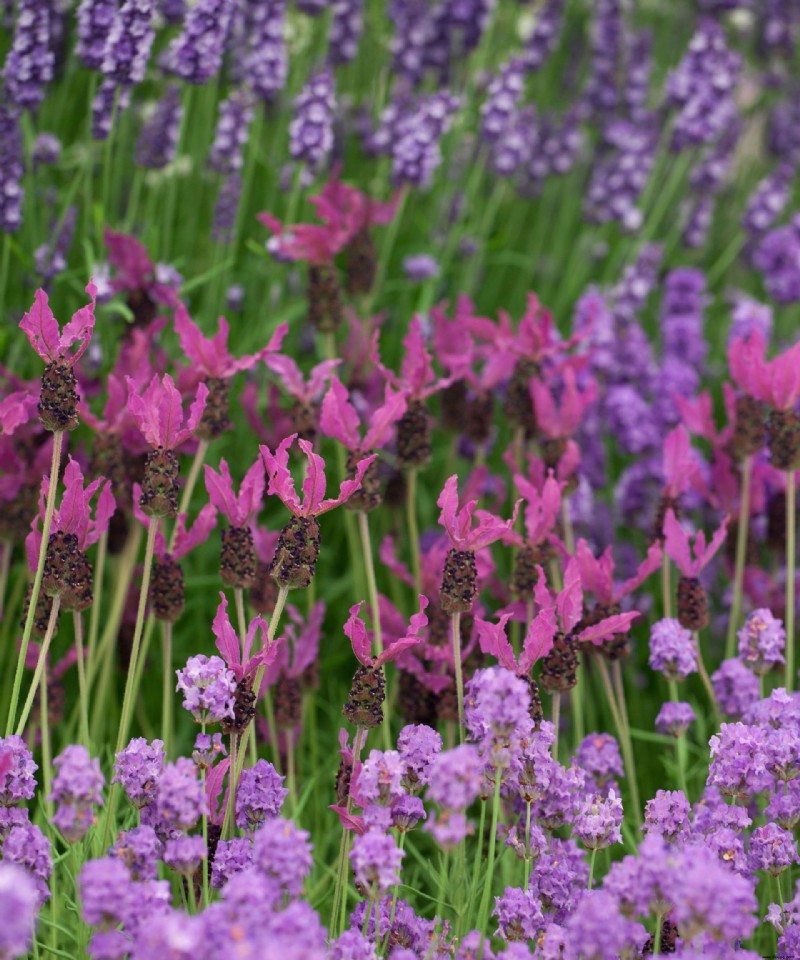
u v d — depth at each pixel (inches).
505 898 47.7
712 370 66.1
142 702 55.9
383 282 66.3
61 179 64.5
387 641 52.0
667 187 69.7
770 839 48.6
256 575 51.3
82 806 46.4
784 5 78.4
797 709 50.1
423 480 62.9
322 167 68.4
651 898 46.5
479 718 48.8
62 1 61.1
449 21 67.5
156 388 49.0
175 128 59.4
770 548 56.8
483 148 65.6
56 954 48.6
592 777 51.4
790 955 47.8
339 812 47.8
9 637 57.6
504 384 60.2
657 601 60.3
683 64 66.7
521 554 52.1
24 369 59.6
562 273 78.2
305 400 54.0
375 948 46.9
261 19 60.4
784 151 80.3
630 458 64.6
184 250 64.3
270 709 52.7
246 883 45.1
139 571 56.1
